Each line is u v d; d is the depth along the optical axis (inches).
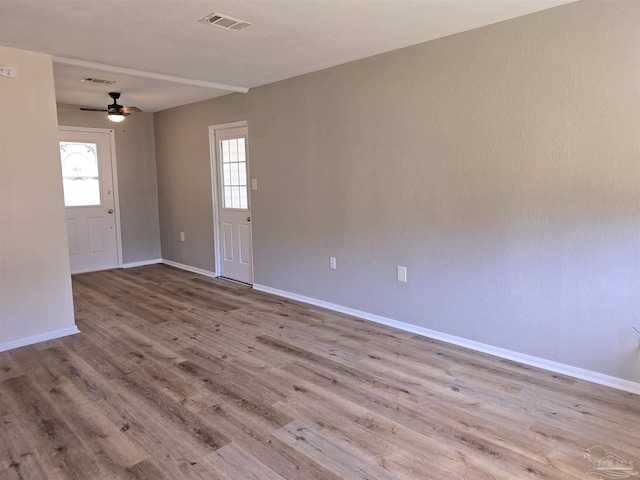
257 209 201.2
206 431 92.0
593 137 104.5
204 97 214.5
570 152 108.3
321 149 167.8
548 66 109.3
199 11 105.3
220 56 143.3
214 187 227.0
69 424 95.3
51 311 145.3
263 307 179.2
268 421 95.5
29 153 137.2
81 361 128.0
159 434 91.1
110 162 250.1
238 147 211.2
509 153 118.5
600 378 109.8
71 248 241.1
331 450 85.2
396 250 148.9
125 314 171.8
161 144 259.4
